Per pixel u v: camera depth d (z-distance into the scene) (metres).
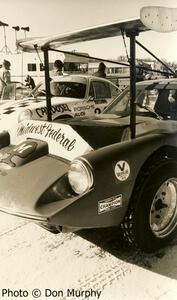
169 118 3.16
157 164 2.43
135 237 2.38
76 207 2.06
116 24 2.27
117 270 2.31
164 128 2.71
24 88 8.70
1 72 7.70
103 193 2.13
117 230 2.82
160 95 3.34
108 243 2.63
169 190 2.57
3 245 2.61
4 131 3.04
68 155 2.44
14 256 2.46
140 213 2.32
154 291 2.11
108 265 2.36
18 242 2.66
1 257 2.45
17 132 2.95
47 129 2.69
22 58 8.81
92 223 2.16
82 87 6.36
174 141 2.53
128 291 2.11
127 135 2.61
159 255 2.48
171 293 2.09
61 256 2.46
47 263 2.38
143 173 2.37
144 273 2.27
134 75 2.39
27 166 2.41
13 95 7.66
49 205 2.08
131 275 2.25
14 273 2.28
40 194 2.12
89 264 2.37
